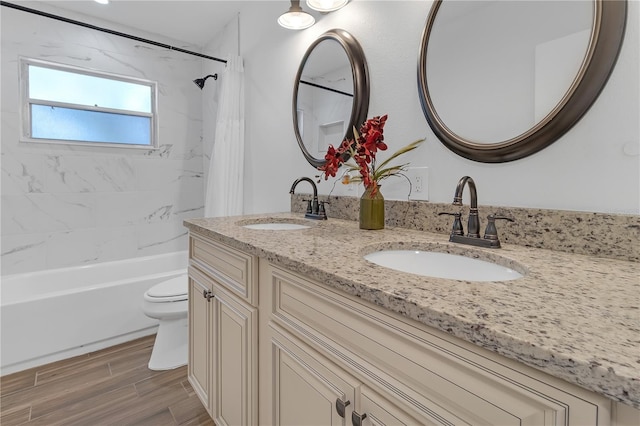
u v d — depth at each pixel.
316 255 0.81
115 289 2.10
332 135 1.61
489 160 1.02
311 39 1.76
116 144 2.69
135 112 2.78
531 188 0.94
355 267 0.70
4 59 2.22
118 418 1.45
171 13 2.48
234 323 1.09
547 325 0.42
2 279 2.19
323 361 0.72
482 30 1.03
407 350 0.54
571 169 0.86
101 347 2.06
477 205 0.96
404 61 1.29
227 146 2.29
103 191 2.64
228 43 2.62
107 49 2.61
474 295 0.53
